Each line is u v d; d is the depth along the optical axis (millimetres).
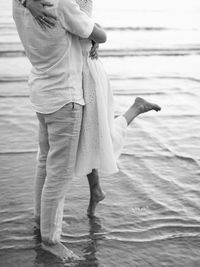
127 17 15531
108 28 13719
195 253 3703
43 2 3078
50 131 3404
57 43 3182
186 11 17016
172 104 7359
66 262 3566
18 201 4398
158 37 12750
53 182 3488
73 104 3275
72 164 3453
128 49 11289
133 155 5410
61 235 3893
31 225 4043
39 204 3902
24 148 5574
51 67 3258
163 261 3600
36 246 3758
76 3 3166
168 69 9586
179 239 3871
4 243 3791
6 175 4875
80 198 4461
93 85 3385
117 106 7234
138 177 4875
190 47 11664
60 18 3119
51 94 3299
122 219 4133
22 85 8195
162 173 4980
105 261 3592
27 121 6473
